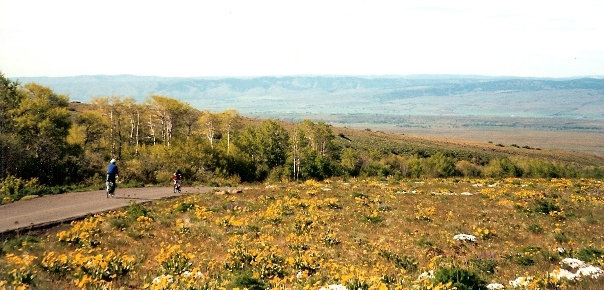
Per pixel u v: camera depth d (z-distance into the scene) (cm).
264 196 2733
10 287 930
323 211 2297
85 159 3462
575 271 1323
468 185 3672
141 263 1295
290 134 8244
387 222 2075
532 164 9488
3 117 4578
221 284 1052
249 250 1409
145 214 2005
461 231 1931
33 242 1472
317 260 1392
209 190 3103
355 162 8656
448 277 1126
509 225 2061
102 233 1648
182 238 1644
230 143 6594
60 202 2236
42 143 3303
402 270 1291
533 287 1052
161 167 3894
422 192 3091
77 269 1117
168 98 6919
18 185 2528
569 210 2411
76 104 12012
